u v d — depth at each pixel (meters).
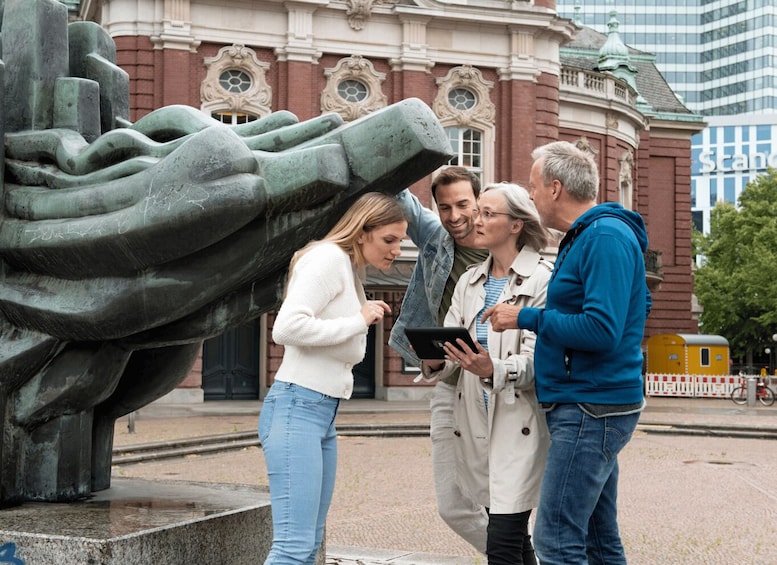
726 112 104.19
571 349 3.33
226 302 3.97
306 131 3.82
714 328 46.53
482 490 4.05
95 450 4.52
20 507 3.99
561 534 3.31
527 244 4.02
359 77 25.73
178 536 3.61
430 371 4.02
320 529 3.41
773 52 101.50
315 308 3.21
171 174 3.53
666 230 37.34
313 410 3.26
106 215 3.71
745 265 43.59
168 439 14.74
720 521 8.62
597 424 3.30
